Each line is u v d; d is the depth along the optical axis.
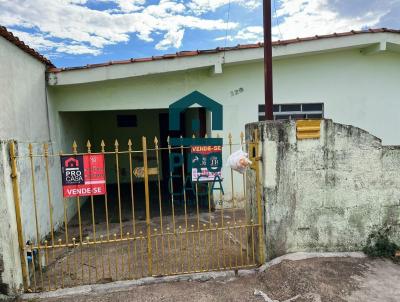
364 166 3.93
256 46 6.26
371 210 3.98
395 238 4.03
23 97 4.71
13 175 3.31
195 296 3.28
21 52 4.66
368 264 3.71
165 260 4.22
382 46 6.62
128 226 6.12
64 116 6.81
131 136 10.69
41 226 5.07
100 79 5.88
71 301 3.24
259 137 3.80
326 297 3.12
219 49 6.16
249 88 6.91
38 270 3.92
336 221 3.94
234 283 3.54
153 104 6.63
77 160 3.57
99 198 8.84
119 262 4.23
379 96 7.41
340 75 7.24
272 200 3.78
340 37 6.50
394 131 7.54
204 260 4.18
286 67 7.06
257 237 3.96
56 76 5.73
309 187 3.86
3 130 4.02
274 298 3.22
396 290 3.21
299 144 3.80
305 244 3.92
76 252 4.70
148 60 5.98
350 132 3.87
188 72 6.69
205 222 6.07
